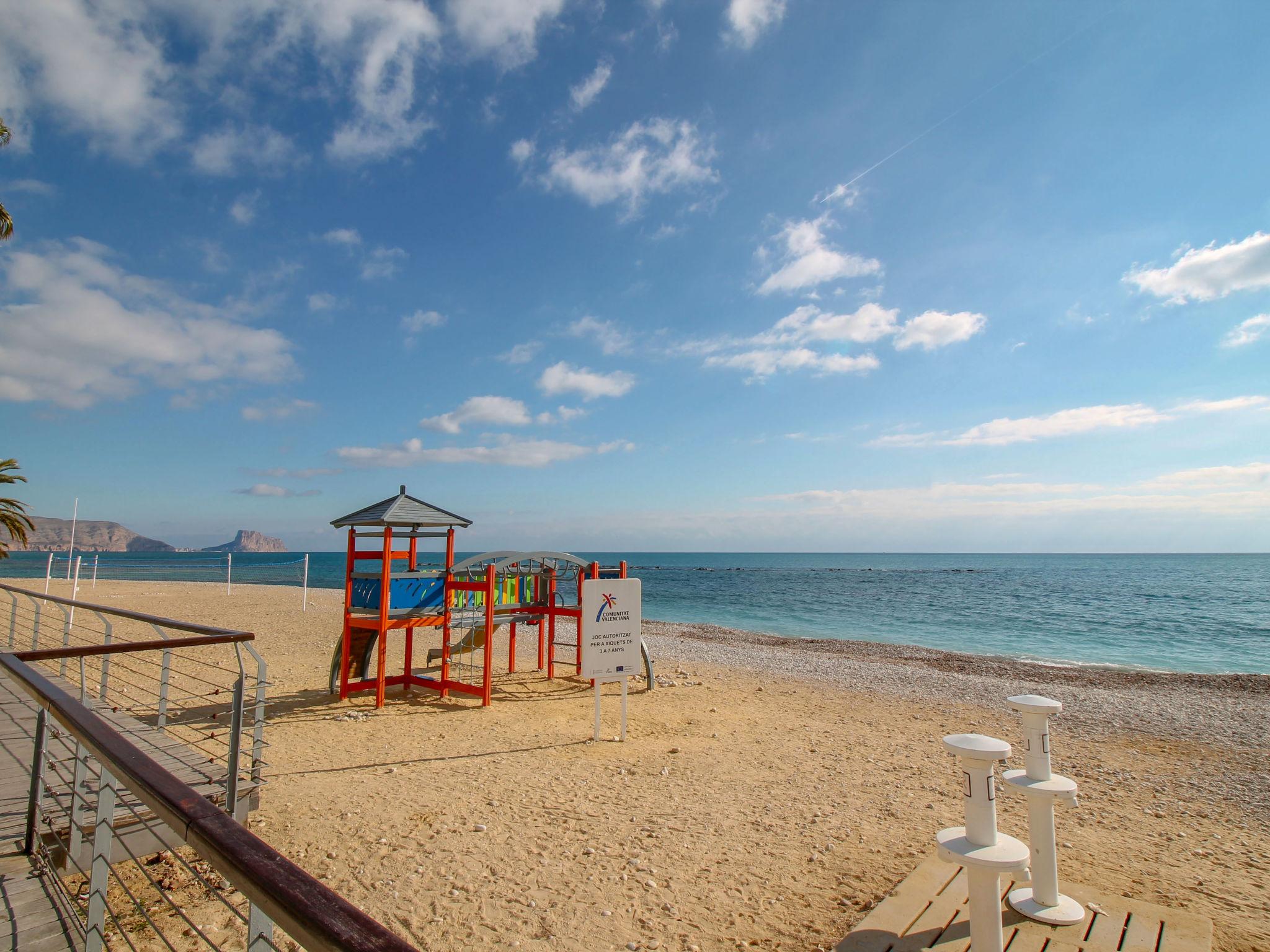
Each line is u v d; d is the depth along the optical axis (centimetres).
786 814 589
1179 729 989
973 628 2670
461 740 816
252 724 872
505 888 447
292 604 2705
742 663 1560
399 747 782
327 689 1095
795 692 1196
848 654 1845
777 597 4456
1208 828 591
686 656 1677
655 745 812
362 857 488
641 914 418
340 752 757
